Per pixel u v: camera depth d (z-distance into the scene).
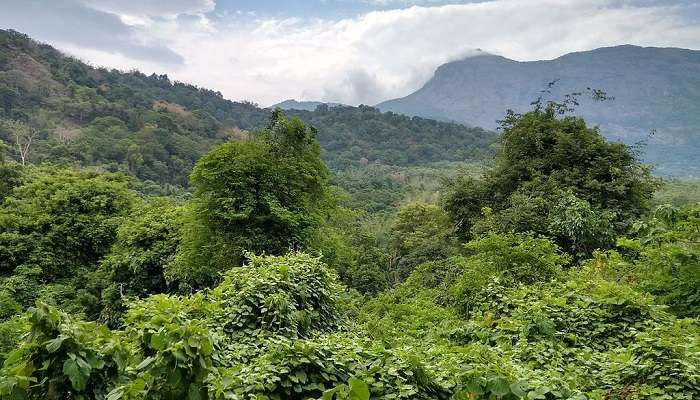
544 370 5.51
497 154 23.11
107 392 3.27
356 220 52.19
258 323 7.45
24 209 23.64
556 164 20.00
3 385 2.87
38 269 20.86
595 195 18.00
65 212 23.67
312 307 8.58
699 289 8.26
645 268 9.15
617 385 5.04
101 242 23.64
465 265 12.55
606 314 7.18
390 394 4.43
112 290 19.70
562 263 12.45
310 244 16.36
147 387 3.11
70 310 19.42
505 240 12.04
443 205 22.61
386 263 37.38
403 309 13.47
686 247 8.70
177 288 19.75
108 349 3.30
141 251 20.17
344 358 5.01
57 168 31.47
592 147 19.31
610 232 14.70
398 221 42.78
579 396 4.17
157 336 3.12
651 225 9.47
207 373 3.14
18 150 54.47
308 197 17.36
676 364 4.89
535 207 16.89
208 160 15.84
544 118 21.92
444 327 9.12
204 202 15.60
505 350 6.23
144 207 24.30
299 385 4.64
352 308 14.95
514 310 7.98
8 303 14.85
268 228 15.85
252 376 4.35
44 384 3.06
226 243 15.21
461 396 4.35
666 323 6.73
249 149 16.48
